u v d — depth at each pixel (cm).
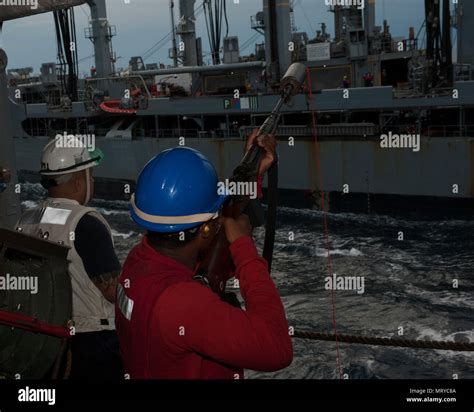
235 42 4391
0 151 421
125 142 4478
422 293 2081
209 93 4625
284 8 3847
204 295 180
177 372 187
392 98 3156
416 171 3086
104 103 4672
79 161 315
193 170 202
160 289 185
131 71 4766
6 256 261
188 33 4938
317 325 1855
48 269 259
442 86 3073
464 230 2788
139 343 187
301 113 3603
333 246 2717
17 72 6188
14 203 433
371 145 3212
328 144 3375
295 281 2289
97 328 302
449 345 379
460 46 3278
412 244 2659
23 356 257
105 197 4672
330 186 3416
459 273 2253
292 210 3519
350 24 3684
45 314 258
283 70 3903
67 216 298
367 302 2014
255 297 182
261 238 2792
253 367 175
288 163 3559
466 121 3106
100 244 296
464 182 2941
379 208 3253
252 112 3719
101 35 5100
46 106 5034
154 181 202
